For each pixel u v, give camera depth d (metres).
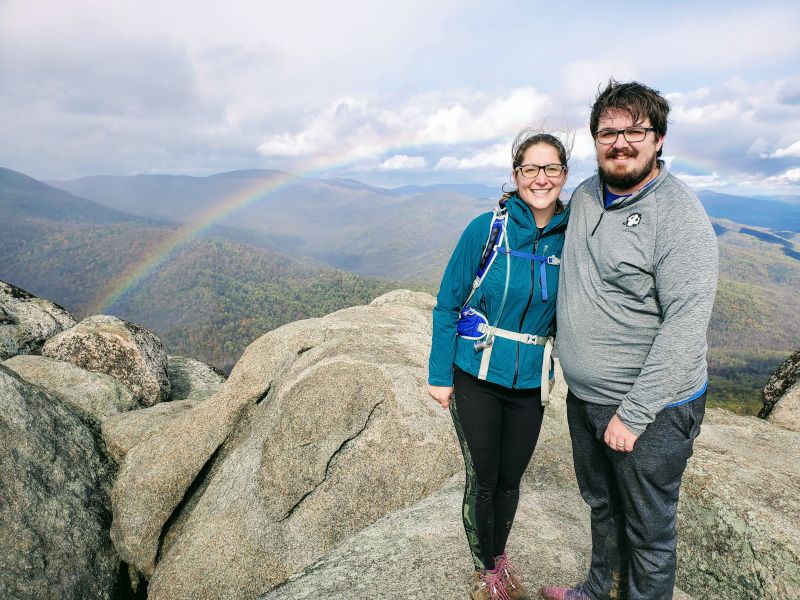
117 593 6.72
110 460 7.99
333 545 5.39
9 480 6.52
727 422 6.30
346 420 6.12
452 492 5.50
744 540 3.86
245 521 5.71
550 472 5.70
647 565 2.78
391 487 5.74
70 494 6.98
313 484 5.79
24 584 5.90
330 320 8.88
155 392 11.06
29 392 7.70
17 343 11.46
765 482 4.31
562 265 2.84
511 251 2.99
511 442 3.25
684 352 2.30
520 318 3.05
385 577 4.07
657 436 2.52
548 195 2.88
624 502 2.78
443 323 3.21
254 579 5.24
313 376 6.59
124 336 11.13
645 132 2.39
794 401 6.76
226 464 6.60
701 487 4.28
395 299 11.66
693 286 2.29
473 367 3.13
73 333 10.94
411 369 6.68
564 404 7.63
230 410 7.39
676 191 2.41
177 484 6.93
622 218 2.52
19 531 6.20
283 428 6.20
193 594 5.30
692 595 4.03
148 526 6.74
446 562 4.13
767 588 3.63
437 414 6.25
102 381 9.78
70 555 6.44
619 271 2.49
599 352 2.62
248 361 7.82
